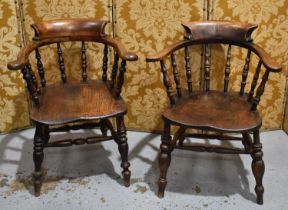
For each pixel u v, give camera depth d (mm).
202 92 1934
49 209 1733
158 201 1779
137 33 2133
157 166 2037
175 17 2055
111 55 2195
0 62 2189
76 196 1817
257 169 1683
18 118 2354
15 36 2170
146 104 2293
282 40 2115
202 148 1731
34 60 2234
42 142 1740
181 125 1636
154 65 2180
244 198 1790
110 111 1725
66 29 1934
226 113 1704
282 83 2225
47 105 1778
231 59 2105
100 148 2207
